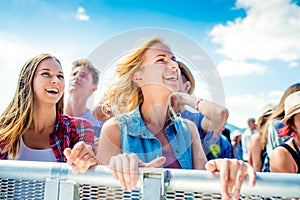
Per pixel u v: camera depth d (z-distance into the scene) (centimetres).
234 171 101
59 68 192
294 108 222
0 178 111
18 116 192
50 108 187
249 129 478
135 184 102
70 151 106
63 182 106
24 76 196
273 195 99
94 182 105
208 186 101
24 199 110
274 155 222
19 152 190
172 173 102
